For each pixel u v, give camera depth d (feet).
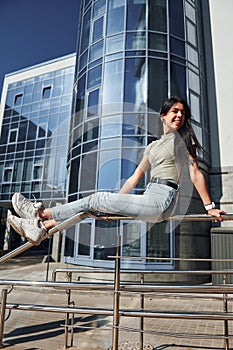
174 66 29.78
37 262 40.37
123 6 31.04
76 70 35.50
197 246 26.48
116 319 7.25
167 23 30.86
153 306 17.99
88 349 10.53
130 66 28.60
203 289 7.23
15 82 61.62
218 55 35.83
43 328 13.44
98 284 7.73
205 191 6.41
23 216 6.49
